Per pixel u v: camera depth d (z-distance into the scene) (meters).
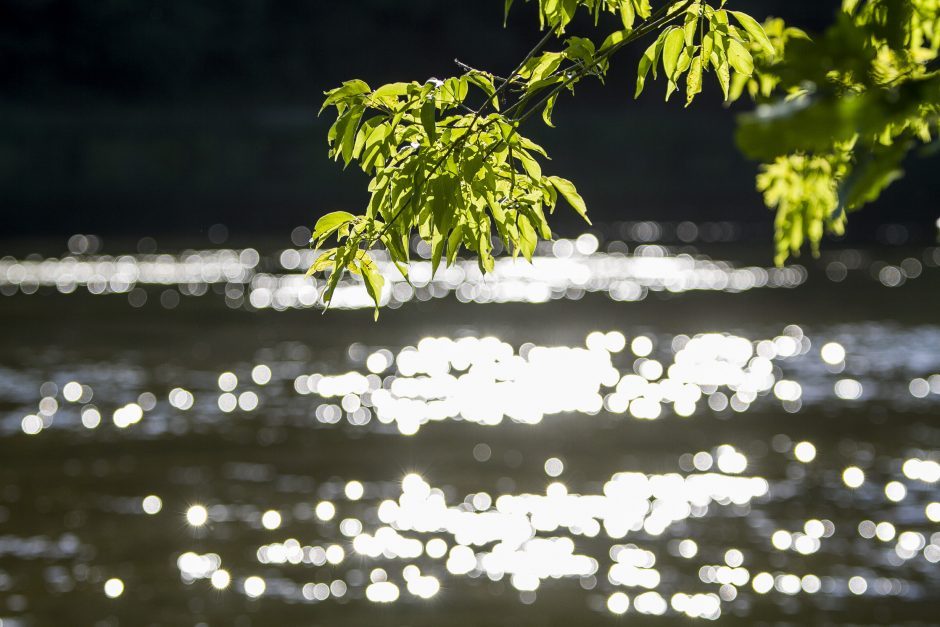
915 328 54.00
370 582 24.25
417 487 30.73
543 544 26.53
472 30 135.38
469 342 52.91
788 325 55.62
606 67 5.94
